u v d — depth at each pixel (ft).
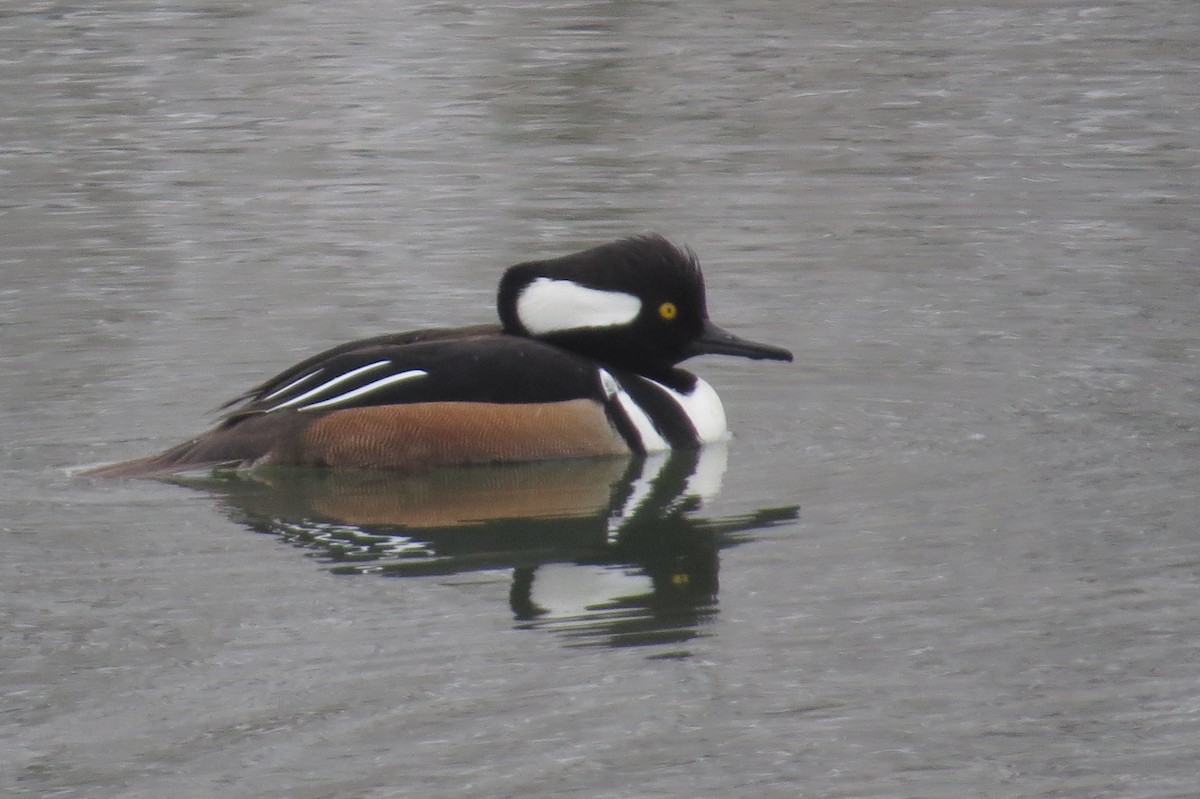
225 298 51.72
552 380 41.04
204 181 63.72
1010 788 25.30
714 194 62.08
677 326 42.24
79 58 80.28
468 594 31.99
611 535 35.45
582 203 60.90
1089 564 33.24
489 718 27.02
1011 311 50.67
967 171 64.39
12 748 25.99
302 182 63.57
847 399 44.68
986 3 90.63
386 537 35.24
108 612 30.83
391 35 85.25
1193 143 67.05
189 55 81.20
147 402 43.52
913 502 37.01
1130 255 55.26
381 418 40.14
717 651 29.53
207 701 27.45
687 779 25.41
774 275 53.93
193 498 37.47
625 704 27.61
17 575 32.60
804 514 36.47
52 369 45.68
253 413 40.32
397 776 25.31
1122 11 88.17
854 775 25.66
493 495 38.37
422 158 66.49
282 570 33.14
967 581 32.53
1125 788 25.31
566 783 25.26
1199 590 31.91
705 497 37.81
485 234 57.67
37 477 38.42
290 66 79.30
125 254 55.77
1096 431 41.52
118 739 26.25
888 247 56.34
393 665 28.78
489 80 77.15
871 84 75.97
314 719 26.89
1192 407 43.04
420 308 50.83
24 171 64.75
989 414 43.09
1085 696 27.96
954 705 27.63
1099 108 71.77
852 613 31.14
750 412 44.11
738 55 80.89
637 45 82.94
